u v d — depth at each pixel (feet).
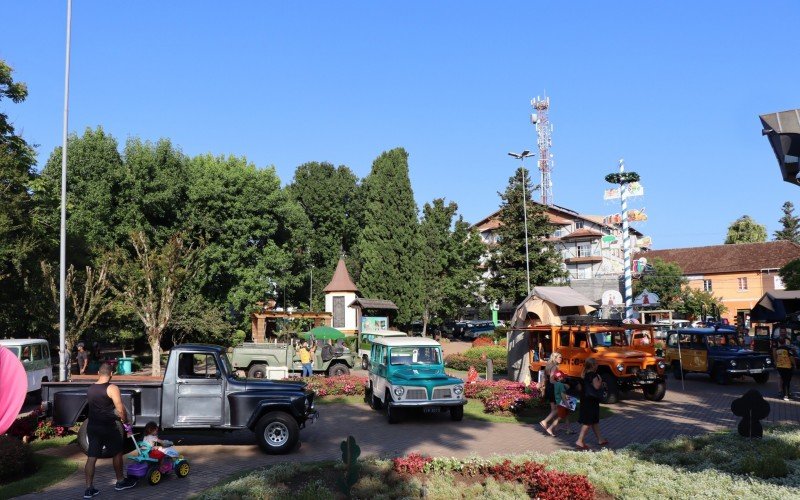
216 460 35.17
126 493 28.43
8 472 30.30
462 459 31.68
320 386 64.85
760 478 27.25
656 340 118.62
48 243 84.99
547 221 145.28
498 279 144.25
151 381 37.24
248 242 145.07
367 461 31.63
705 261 207.10
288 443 36.65
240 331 137.39
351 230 222.07
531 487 27.14
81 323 78.89
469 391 60.70
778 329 98.63
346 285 152.05
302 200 214.90
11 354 7.98
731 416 49.26
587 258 204.23
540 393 54.03
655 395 58.54
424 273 174.19
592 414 36.94
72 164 117.50
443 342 174.09
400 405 47.01
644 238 145.89
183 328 111.86
